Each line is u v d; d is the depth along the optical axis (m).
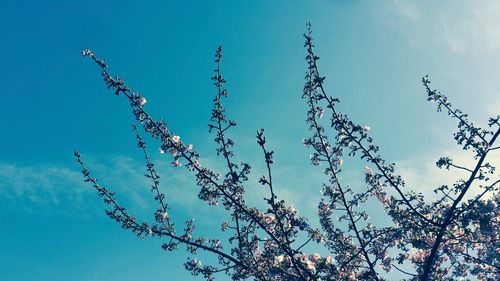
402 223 1.82
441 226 1.68
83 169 1.92
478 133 1.65
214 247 1.98
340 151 1.92
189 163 1.77
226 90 1.79
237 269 1.95
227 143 1.76
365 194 1.97
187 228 2.01
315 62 1.76
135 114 1.75
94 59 1.73
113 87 1.74
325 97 1.75
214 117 1.78
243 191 1.80
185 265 1.97
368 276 1.82
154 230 1.92
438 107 1.76
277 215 1.60
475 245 1.93
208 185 1.80
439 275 1.88
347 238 2.05
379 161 1.76
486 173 1.62
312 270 1.76
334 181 1.98
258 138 1.53
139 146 2.01
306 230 1.92
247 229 1.95
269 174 1.55
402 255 1.85
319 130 1.95
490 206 1.65
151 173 2.03
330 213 2.05
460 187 1.66
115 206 1.91
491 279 1.94
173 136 1.79
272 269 1.70
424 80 1.78
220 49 1.80
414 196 1.78
